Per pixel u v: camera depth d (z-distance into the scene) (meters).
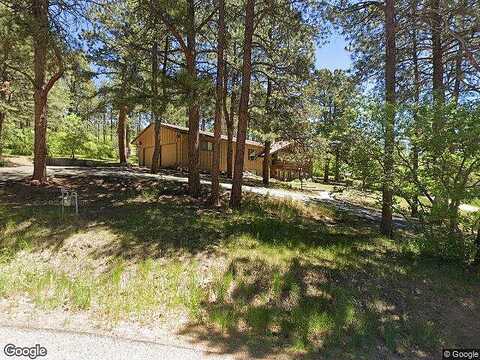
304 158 17.41
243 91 11.58
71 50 12.00
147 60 14.52
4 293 5.16
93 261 6.55
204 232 8.41
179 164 24.62
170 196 13.02
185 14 11.10
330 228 10.52
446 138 7.05
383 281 6.50
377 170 8.14
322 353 4.40
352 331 4.95
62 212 9.15
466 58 11.37
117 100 10.96
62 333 4.14
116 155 35.59
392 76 9.87
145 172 19.42
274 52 12.20
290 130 15.37
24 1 11.21
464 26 11.47
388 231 10.03
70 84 14.67
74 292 5.28
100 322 4.58
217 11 12.23
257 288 5.92
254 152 30.73
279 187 19.67
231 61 14.20
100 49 12.96
